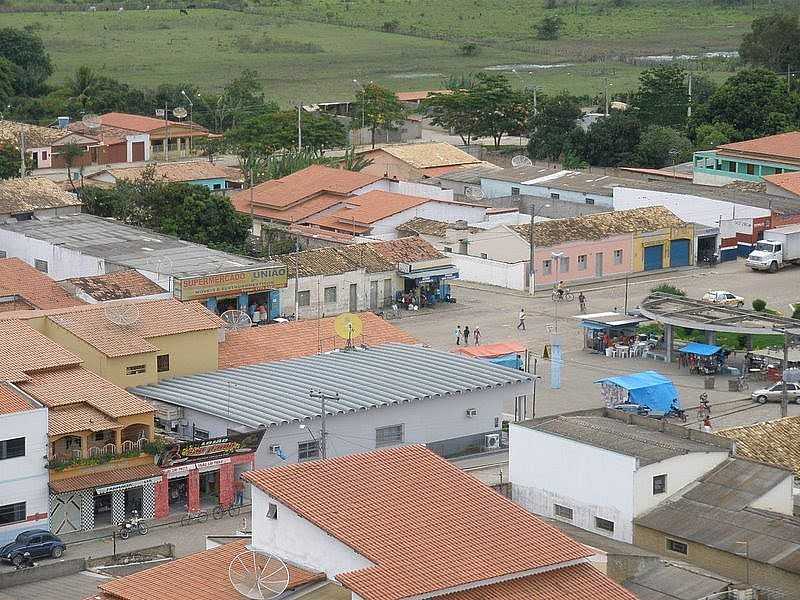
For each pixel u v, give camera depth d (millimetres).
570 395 128750
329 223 183375
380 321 131500
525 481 90438
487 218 186125
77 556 94062
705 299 159000
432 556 65062
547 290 167375
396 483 70562
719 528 82375
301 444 105750
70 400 100875
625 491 85062
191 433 108000
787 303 162250
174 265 145250
